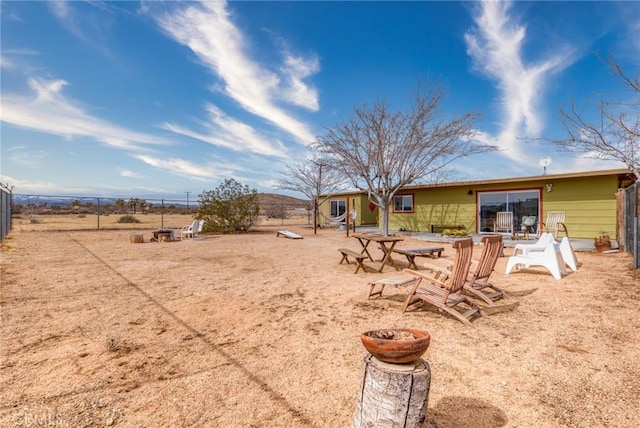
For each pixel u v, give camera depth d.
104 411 2.11
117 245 11.39
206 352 3.03
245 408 2.18
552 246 6.12
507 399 2.27
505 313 4.10
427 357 2.93
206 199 17.62
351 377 2.60
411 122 12.91
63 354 2.94
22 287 5.38
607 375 2.56
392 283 4.29
